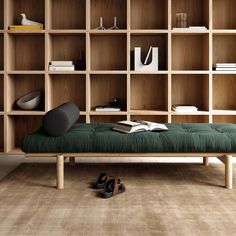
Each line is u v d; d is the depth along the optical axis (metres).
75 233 2.03
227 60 4.64
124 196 2.69
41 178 3.19
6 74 4.24
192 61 4.65
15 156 4.20
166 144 2.89
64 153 2.91
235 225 2.14
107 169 3.54
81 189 2.87
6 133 4.27
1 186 2.94
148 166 3.67
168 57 4.29
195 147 2.88
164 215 2.30
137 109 4.62
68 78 4.66
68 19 4.60
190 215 2.30
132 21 4.62
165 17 4.44
